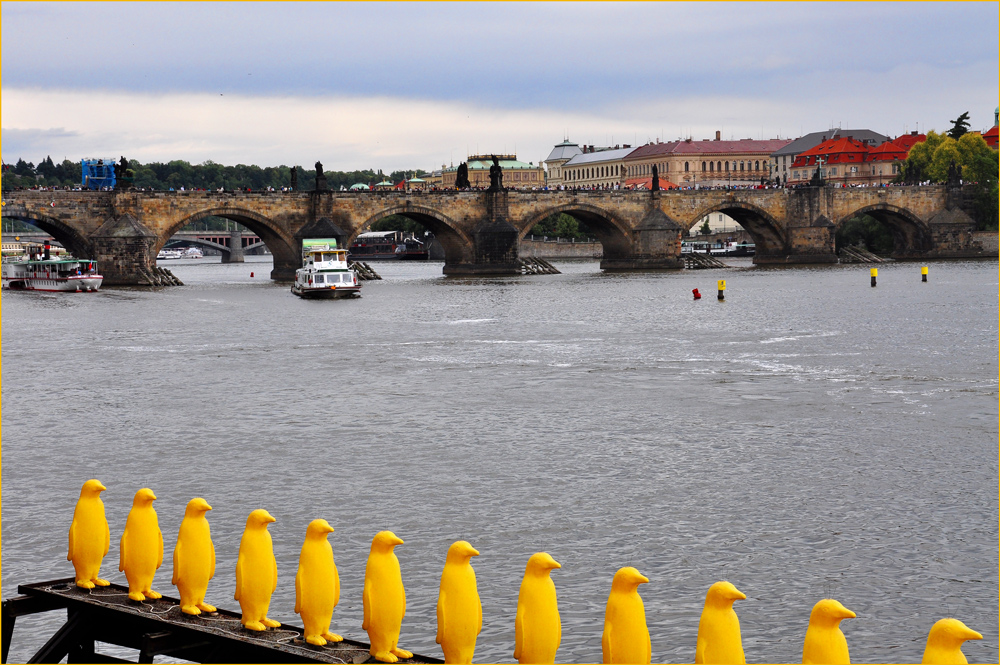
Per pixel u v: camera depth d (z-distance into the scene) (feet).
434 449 186.09
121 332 403.95
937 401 229.66
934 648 58.54
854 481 161.48
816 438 192.75
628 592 62.59
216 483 163.12
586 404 231.09
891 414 215.10
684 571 122.72
